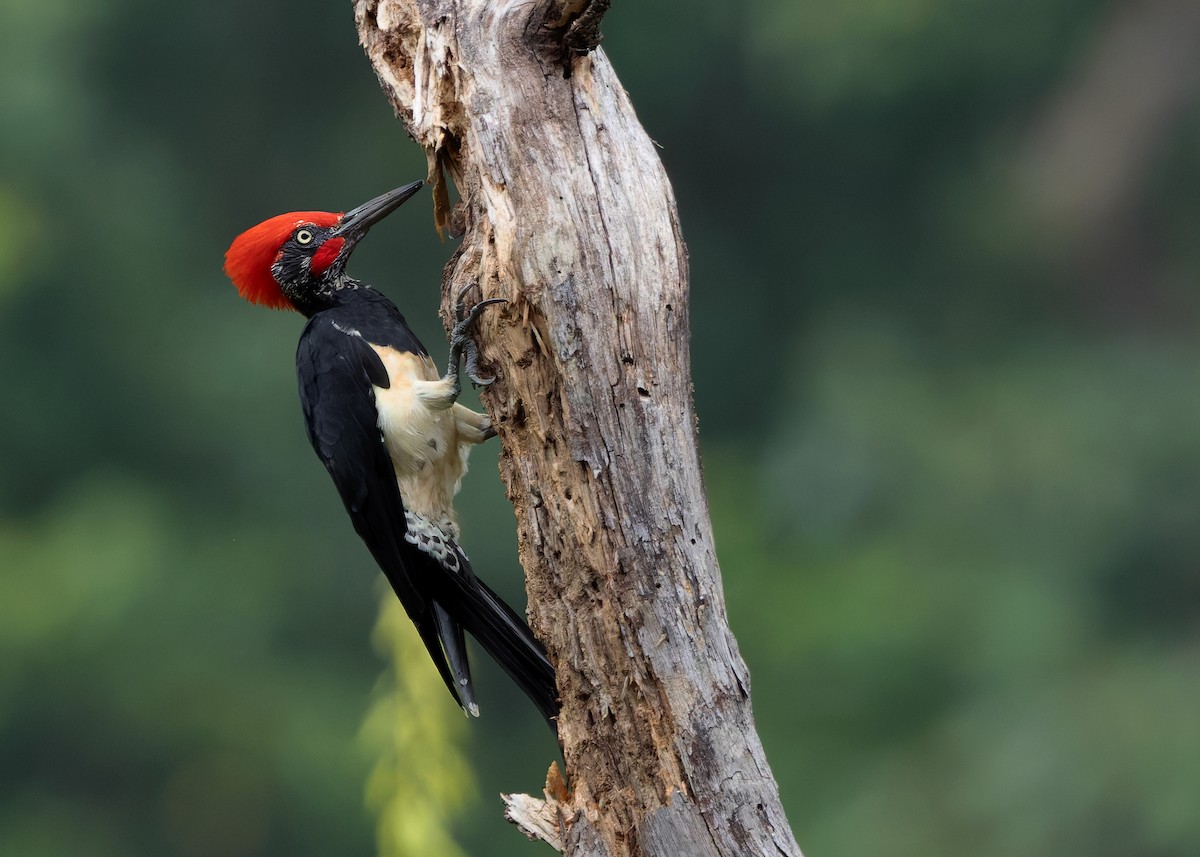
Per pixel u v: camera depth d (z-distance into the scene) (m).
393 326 7.11
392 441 6.77
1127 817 14.57
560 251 5.38
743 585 17.59
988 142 20.89
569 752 5.43
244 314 20.41
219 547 18.95
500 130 5.50
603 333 5.35
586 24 5.38
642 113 21.84
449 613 6.69
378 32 5.99
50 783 17.73
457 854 6.38
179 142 21.41
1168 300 20.23
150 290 20.00
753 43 20.50
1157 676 15.55
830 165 21.67
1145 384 18.30
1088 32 20.16
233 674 18.05
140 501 18.83
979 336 20.27
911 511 17.70
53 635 17.56
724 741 5.27
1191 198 20.19
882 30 19.70
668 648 5.29
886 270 21.38
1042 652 16.03
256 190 21.72
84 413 19.52
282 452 19.67
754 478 19.39
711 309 21.77
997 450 17.77
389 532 6.77
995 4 19.70
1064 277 20.64
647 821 5.30
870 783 15.62
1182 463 17.33
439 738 6.48
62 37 19.97
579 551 5.38
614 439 5.34
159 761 17.75
